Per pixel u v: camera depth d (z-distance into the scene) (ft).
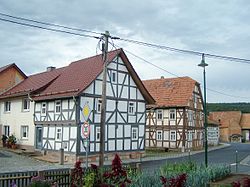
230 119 290.76
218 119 288.71
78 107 96.17
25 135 119.03
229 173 57.72
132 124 111.24
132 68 109.91
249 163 97.19
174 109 155.43
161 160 105.09
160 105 156.76
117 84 106.73
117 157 29.58
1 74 151.43
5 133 130.41
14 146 119.34
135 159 106.83
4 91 141.49
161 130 158.10
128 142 109.29
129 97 110.73
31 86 125.49
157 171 45.50
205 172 48.88
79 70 111.86
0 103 134.92
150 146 160.76
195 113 165.27
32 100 112.98
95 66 105.91
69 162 95.55
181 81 163.94
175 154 130.00
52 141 104.47
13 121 125.49
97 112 100.32
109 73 104.17
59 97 100.68
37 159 97.50
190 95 155.84
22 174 50.06
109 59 103.81
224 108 355.15
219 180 51.26
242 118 299.58
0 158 95.91
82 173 29.96
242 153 135.85
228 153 135.54
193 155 125.70
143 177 38.70
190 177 43.45
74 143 95.96
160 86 167.94
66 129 99.45
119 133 106.32
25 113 119.03
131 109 111.34
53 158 99.40
